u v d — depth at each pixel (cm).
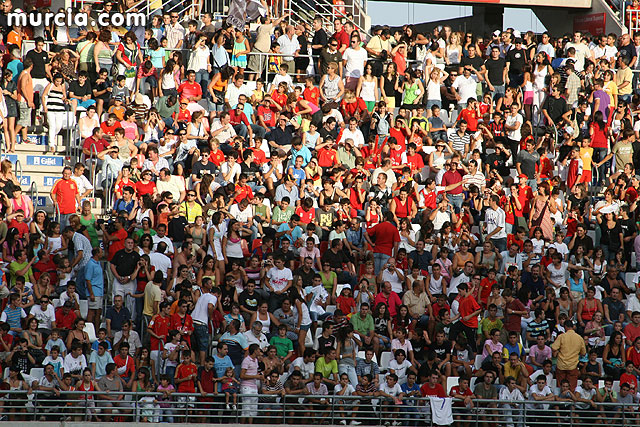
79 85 5028
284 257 4234
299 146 4994
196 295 4022
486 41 6300
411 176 5022
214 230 4319
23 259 4006
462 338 4122
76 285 4028
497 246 4681
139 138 4934
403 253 4478
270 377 3844
